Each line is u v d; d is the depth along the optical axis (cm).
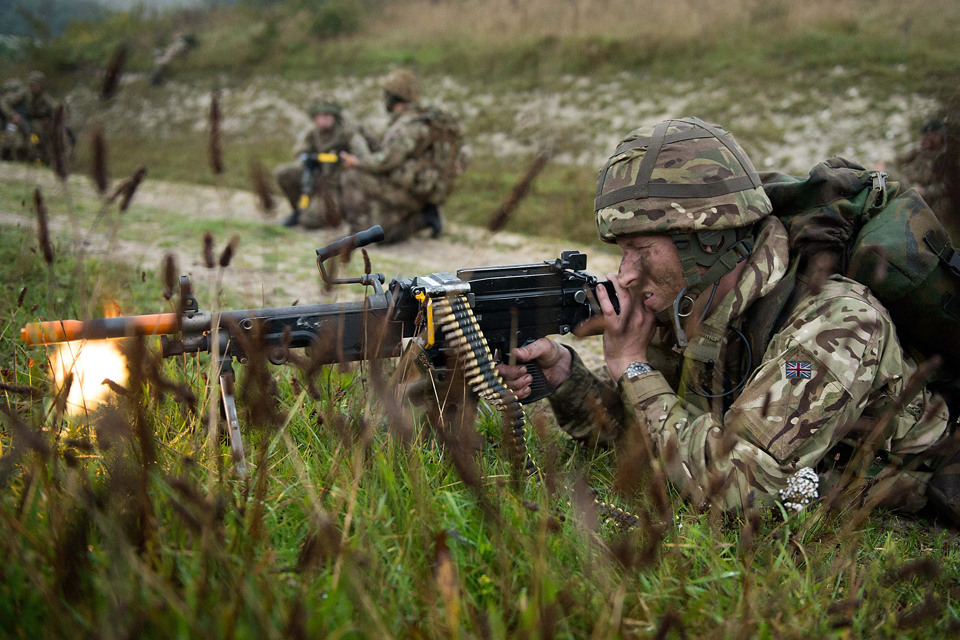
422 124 714
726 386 245
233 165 1176
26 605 143
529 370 246
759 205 227
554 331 243
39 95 879
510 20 1795
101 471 181
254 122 1507
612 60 1520
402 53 1770
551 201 867
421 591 159
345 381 255
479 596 168
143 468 156
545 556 172
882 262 221
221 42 1881
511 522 179
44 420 184
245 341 192
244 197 927
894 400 216
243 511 168
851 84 1247
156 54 1466
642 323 244
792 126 1162
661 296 232
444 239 763
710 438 218
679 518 212
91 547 158
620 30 1620
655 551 170
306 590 153
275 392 207
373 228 219
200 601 138
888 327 224
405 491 193
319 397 210
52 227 518
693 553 190
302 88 1694
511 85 1507
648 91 1371
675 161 221
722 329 230
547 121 1286
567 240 756
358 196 719
